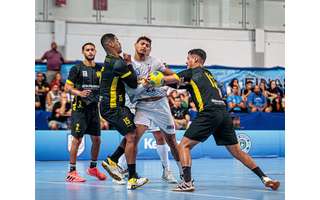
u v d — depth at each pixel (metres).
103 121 13.00
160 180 7.27
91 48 6.97
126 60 6.37
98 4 15.41
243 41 16.31
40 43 14.80
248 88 14.26
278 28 16.69
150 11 15.80
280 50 16.58
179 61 15.82
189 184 5.76
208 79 5.85
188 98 13.36
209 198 5.09
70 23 15.05
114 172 6.58
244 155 5.91
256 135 13.44
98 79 6.98
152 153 12.71
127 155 5.94
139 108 6.50
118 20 15.58
